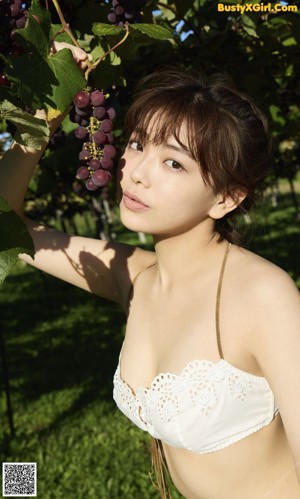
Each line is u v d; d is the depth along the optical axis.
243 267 1.71
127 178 1.75
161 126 1.66
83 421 6.39
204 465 1.78
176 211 1.70
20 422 6.56
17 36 1.55
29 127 1.54
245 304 1.65
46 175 3.71
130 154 1.77
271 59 3.32
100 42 2.01
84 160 1.71
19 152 1.88
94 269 2.17
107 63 2.00
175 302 1.83
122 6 2.04
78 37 2.08
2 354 6.25
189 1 2.88
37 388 7.76
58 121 1.78
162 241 1.82
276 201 32.22
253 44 3.23
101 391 7.34
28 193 5.92
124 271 2.12
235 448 1.73
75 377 8.05
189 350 1.72
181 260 1.81
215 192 1.72
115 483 4.99
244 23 2.83
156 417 1.75
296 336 1.57
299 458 1.56
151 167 1.69
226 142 1.67
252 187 1.80
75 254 2.17
